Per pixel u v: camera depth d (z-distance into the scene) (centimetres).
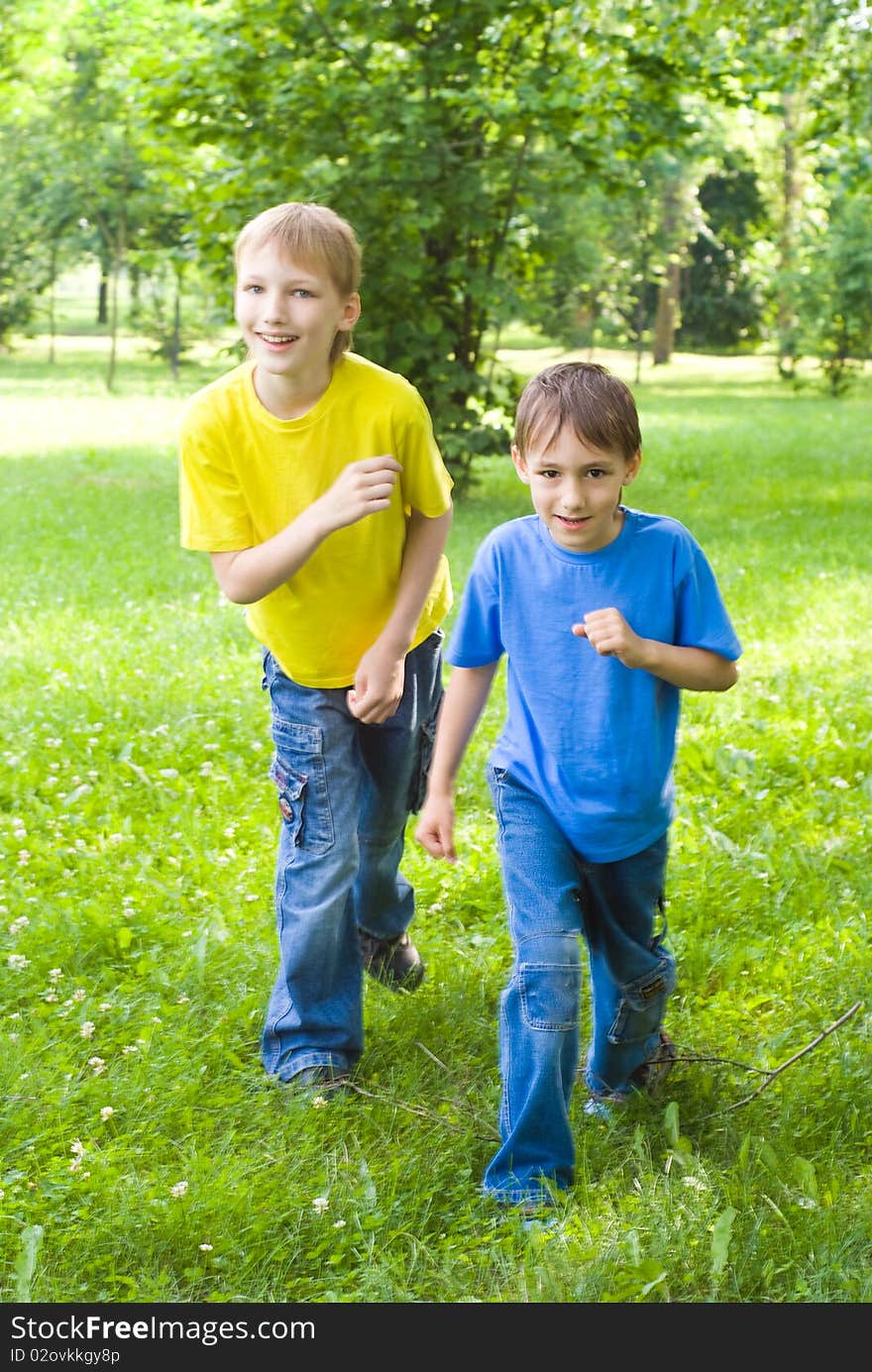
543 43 1400
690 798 519
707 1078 330
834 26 1235
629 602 288
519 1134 286
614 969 316
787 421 2600
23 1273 251
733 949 402
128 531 1190
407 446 317
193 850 457
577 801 295
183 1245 267
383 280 1373
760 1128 311
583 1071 341
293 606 323
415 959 387
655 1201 277
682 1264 261
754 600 879
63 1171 285
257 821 495
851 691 660
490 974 388
